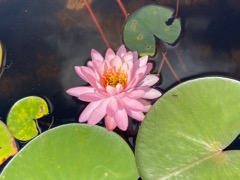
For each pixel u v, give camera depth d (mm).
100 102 420
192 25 510
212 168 383
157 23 503
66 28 544
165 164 390
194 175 381
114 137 413
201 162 387
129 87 409
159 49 496
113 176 397
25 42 539
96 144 413
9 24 557
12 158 418
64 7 563
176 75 476
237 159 388
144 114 432
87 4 558
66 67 510
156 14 507
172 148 397
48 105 480
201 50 492
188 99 417
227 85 419
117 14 542
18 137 449
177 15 517
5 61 524
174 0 532
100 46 520
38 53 527
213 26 508
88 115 422
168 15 506
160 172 387
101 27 537
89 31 536
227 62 479
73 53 521
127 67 420
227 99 414
